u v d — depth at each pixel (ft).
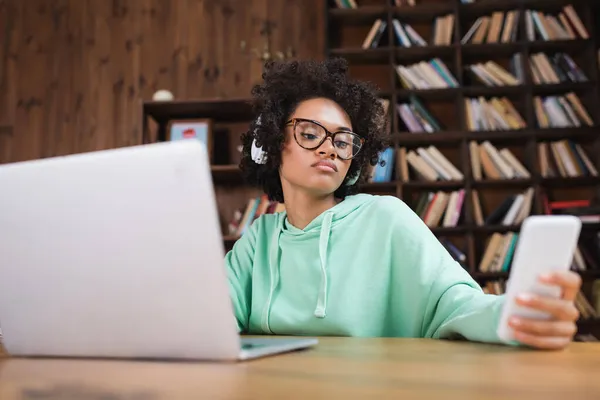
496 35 11.10
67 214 2.03
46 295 2.18
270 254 3.94
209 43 12.21
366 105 4.28
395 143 10.75
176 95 12.06
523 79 10.96
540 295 2.13
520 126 10.74
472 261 10.24
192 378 1.73
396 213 3.70
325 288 3.51
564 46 11.07
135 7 12.50
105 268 2.03
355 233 3.76
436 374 1.76
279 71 4.19
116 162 1.92
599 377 1.68
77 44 12.45
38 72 12.39
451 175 10.70
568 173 10.53
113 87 12.23
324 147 3.74
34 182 2.06
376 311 3.50
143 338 2.07
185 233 1.89
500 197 11.11
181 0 12.42
